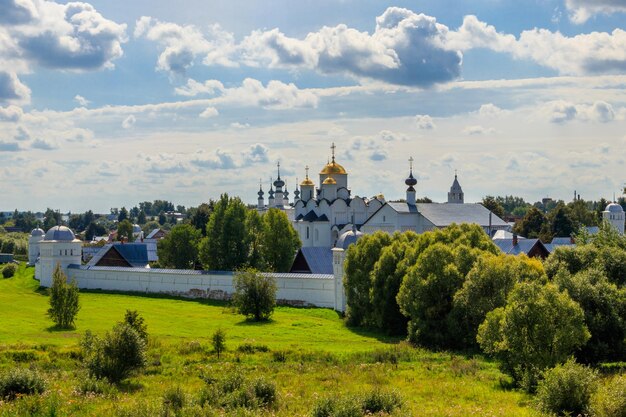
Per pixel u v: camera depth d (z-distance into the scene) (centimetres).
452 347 6375
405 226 13275
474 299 6125
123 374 4416
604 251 6581
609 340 5391
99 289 11512
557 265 6550
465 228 8312
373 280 7706
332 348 6244
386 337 7262
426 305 6562
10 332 6969
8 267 15075
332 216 14475
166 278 10788
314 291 9444
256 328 7550
